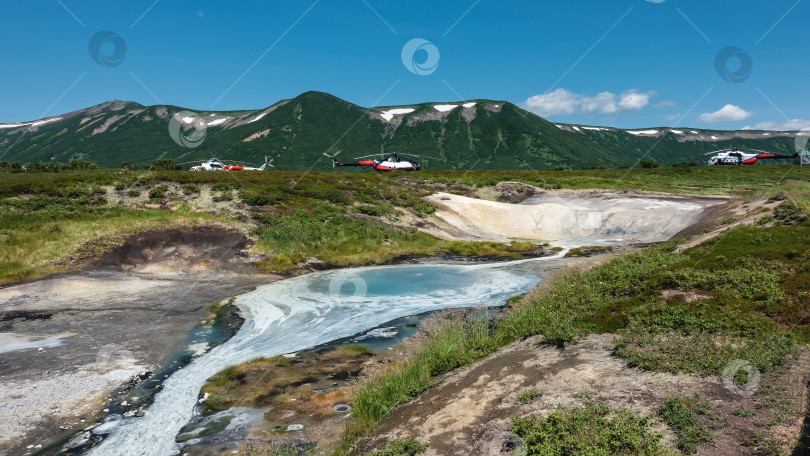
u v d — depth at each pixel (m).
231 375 10.60
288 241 26.80
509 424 6.69
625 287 12.76
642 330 9.37
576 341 9.84
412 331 14.20
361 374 10.56
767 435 5.45
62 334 13.41
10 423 8.22
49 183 32.97
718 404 6.38
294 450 7.24
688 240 20.17
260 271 23.11
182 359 11.79
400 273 23.56
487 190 50.50
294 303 17.64
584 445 5.66
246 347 12.77
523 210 40.56
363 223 32.22
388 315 16.08
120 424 8.32
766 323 8.74
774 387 6.58
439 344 10.99
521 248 31.67
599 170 80.75
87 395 9.49
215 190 34.94
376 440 7.06
